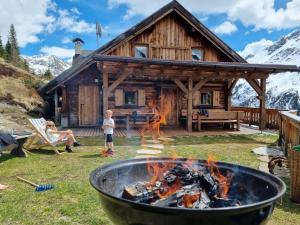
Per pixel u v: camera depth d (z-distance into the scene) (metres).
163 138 11.36
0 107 16.67
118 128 14.51
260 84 13.94
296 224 3.76
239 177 3.15
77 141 10.30
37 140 8.73
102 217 3.82
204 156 7.85
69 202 4.34
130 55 14.84
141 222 2.17
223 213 1.99
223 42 15.50
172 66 11.88
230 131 13.87
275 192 2.51
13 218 3.77
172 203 2.57
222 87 16.56
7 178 5.59
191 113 13.20
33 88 21.81
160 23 15.27
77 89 15.54
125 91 15.25
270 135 12.48
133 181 3.32
